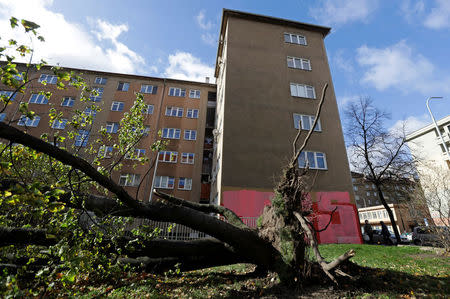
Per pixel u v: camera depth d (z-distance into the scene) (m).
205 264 5.35
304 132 15.32
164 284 4.59
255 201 13.02
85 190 5.75
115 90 22.73
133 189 18.69
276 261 4.40
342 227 13.09
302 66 17.72
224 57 18.58
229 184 13.25
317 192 13.75
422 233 15.73
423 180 9.05
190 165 20.98
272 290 3.93
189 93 23.86
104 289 4.13
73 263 2.89
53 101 19.88
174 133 21.95
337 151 15.05
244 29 18.14
